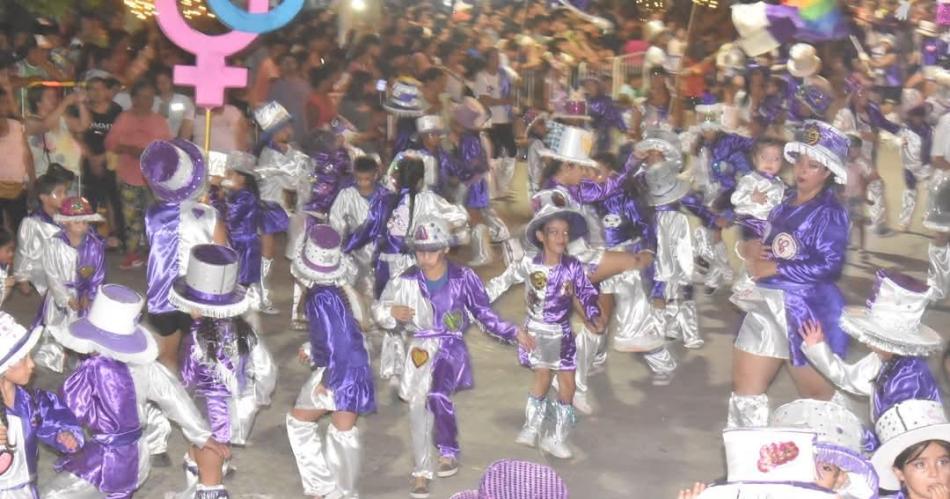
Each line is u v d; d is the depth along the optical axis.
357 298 6.90
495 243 13.76
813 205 6.86
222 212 9.28
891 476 4.62
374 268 8.99
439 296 7.12
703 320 11.12
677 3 24.81
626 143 11.58
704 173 11.08
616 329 10.33
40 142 12.29
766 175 8.32
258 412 8.59
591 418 8.62
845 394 6.79
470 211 12.83
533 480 4.05
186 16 14.34
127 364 5.72
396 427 8.43
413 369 7.16
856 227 13.93
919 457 4.52
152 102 12.48
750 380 6.99
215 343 6.48
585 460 7.85
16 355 5.10
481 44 18.88
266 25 7.72
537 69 19.33
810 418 4.80
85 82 12.52
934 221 11.31
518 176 18.44
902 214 14.84
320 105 13.45
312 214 10.36
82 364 5.74
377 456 7.89
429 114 11.52
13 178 11.48
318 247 6.63
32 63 13.01
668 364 9.34
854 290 12.06
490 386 9.27
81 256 8.18
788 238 6.87
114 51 13.73
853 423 4.82
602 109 13.14
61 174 8.62
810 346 6.18
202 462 6.44
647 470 7.70
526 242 7.80
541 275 7.66
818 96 13.03
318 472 6.80
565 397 7.82
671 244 9.58
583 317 7.77
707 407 8.87
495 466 4.12
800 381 6.89
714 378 9.52
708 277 11.88
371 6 19.28
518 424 8.45
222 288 6.33
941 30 21.70
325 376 6.66
